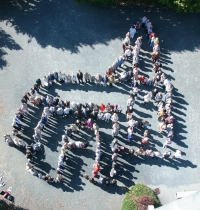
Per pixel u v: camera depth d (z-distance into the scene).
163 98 32.41
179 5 36.84
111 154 30.50
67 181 29.20
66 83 34.16
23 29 37.91
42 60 35.84
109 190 28.83
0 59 35.88
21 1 39.81
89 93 33.72
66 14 38.91
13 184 28.97
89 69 35.31
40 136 30.14
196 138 31.45
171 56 36.31
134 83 33.00
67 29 37.91
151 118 32.38
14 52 36.38
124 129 31.73
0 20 38.56
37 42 37.03
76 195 28.61
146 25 36.78
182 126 32.09
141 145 30.95
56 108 31.48
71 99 33.34
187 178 29.47
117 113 32.41
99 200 28.39
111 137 31.30
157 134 31.52
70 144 29.67
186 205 22.77
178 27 38.38
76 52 36.41
